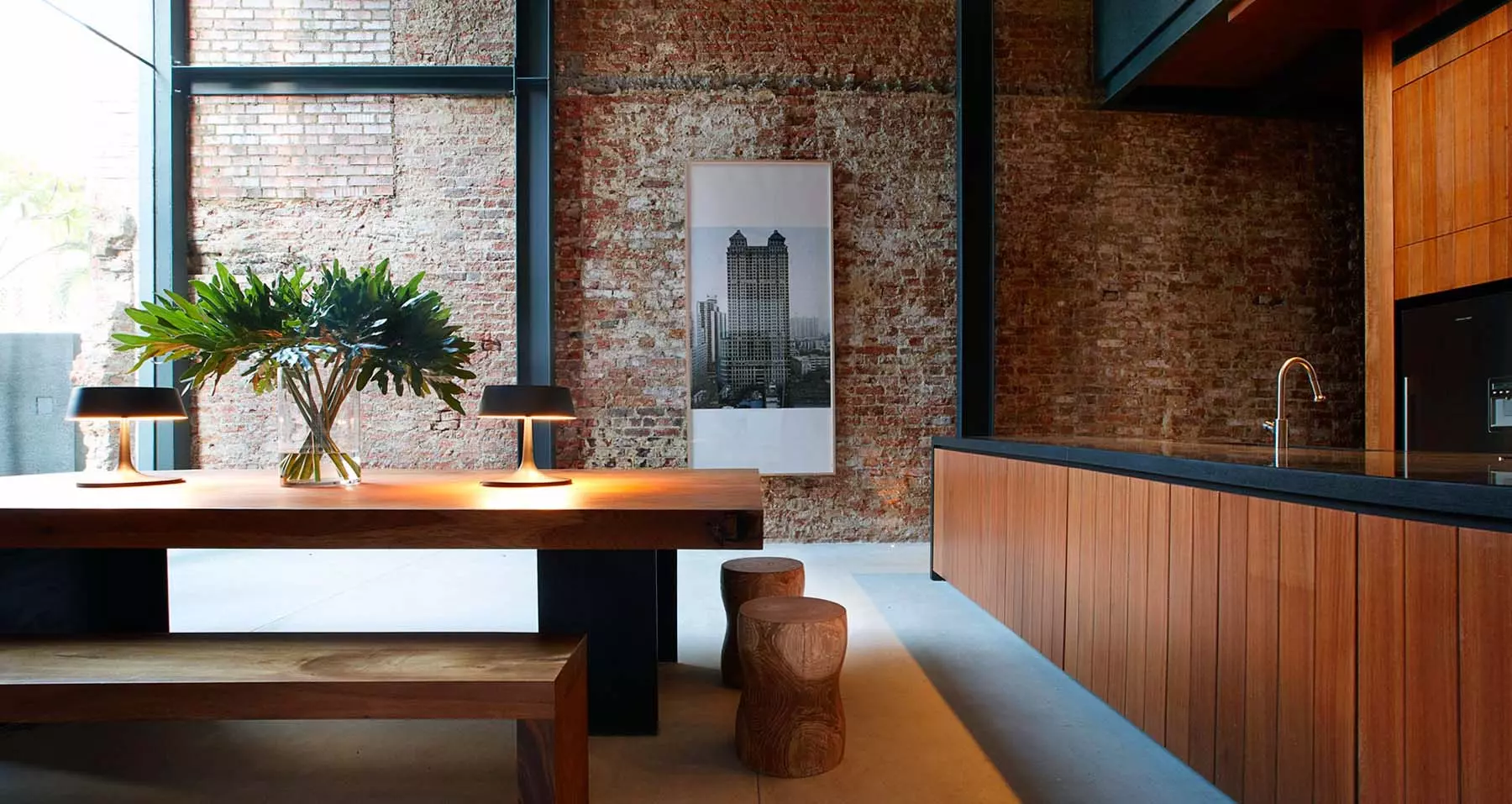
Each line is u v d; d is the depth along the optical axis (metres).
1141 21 4.58
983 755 2.00
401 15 5.13
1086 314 5.25
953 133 5.21
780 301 5.19
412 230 5.15
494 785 1.84
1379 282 3.76
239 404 5.16
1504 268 3.15
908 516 5.25
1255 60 4.65
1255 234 5.30
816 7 5.21
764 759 1.89
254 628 3.18
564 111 5.16
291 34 5.12
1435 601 1.17
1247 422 5.30
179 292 5.05
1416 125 3.56
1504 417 3.19
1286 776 1.48
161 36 4.97
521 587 3.96
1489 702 1.08
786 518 5.23
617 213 5.18
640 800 1.76
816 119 5.21
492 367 5.18
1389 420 3.71
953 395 5.23
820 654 1.87
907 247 5.23
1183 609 1.83
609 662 2.13
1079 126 5.24
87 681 1.40
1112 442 2.92
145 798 1.77
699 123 5.19
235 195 5.12
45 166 4.84
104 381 5.02
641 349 5.20
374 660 1.52
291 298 2.22
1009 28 5.23
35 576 2.16
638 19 5.18
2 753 2.00
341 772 1.91
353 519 1.66
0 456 4.75
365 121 5.14
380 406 5.17
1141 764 1.96
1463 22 3.34
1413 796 1.20
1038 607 2.71
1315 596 1.41
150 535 1.66
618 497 1.91
